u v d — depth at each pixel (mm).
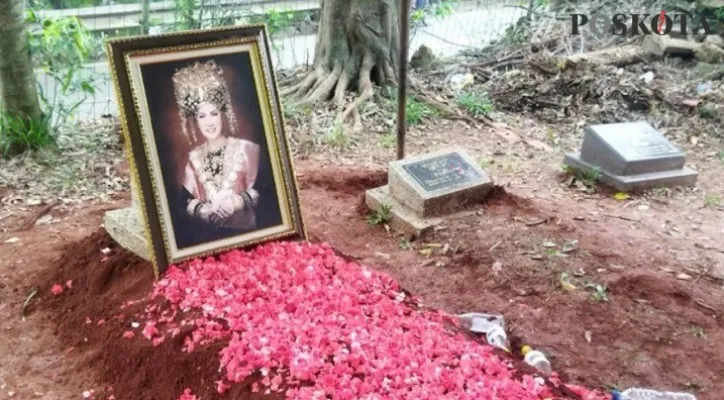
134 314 3840
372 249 5129
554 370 3797
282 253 4227
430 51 9906
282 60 9938
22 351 3939
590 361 3900
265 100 4316
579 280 4605
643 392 3262
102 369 3727
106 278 4250
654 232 5395
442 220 5281
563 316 4273
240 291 3816
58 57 7422
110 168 6562
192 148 4117
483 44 11047
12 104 6504
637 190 6203
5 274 4715
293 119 7758
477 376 3221
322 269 4121
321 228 5422
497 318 4098
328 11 8398
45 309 4297
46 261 4871
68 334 4047
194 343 3508
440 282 4684
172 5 9008
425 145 7438
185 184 4098
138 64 3963
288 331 3469
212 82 4168
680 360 3932
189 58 4102
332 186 6301
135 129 3965
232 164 4230
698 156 7215
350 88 8484
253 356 3301
